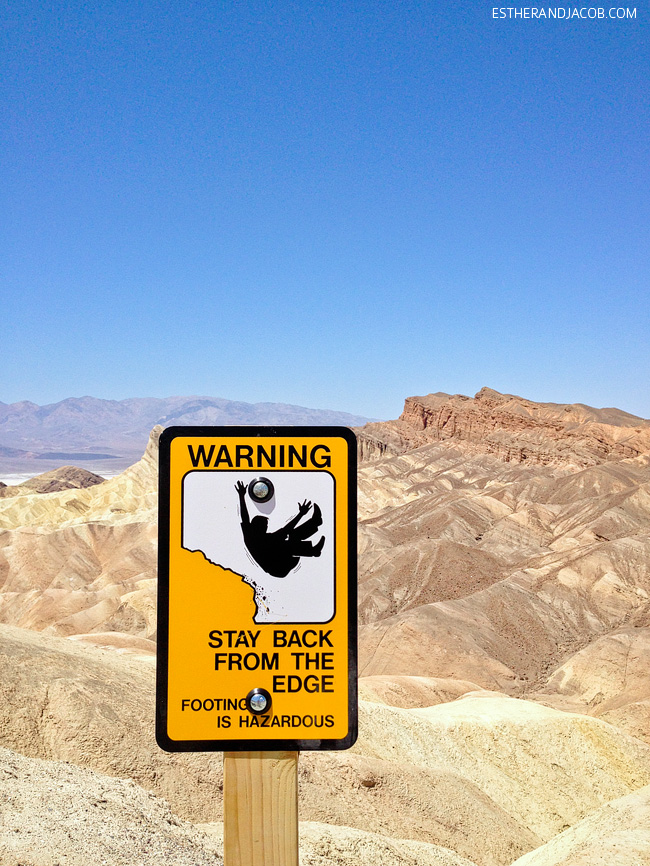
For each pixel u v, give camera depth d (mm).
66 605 78688
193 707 2797
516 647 68312
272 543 2818
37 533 102562
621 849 15812
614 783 34594
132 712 21016
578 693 59406
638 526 92188
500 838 25062
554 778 33688
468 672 63281
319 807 22469
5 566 97938
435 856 19609
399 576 83875
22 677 20797
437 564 84000
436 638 66875
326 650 2814
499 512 105312
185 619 2811
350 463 2828
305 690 2812
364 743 29391
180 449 2826
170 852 11602
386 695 50000
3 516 130625
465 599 74375
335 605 2820
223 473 2826
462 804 26203
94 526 103500
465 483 134750
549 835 30172
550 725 36531
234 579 2814
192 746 2785
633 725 46906
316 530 2822
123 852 10719
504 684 62375
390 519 107875
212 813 18797
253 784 2801
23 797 11922
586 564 78438
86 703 20344
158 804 14648
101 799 13133
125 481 143250
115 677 22656
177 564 2812
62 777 14133
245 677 2809
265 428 2820
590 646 63344
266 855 2771
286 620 2814
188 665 2805
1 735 18953
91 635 48125
